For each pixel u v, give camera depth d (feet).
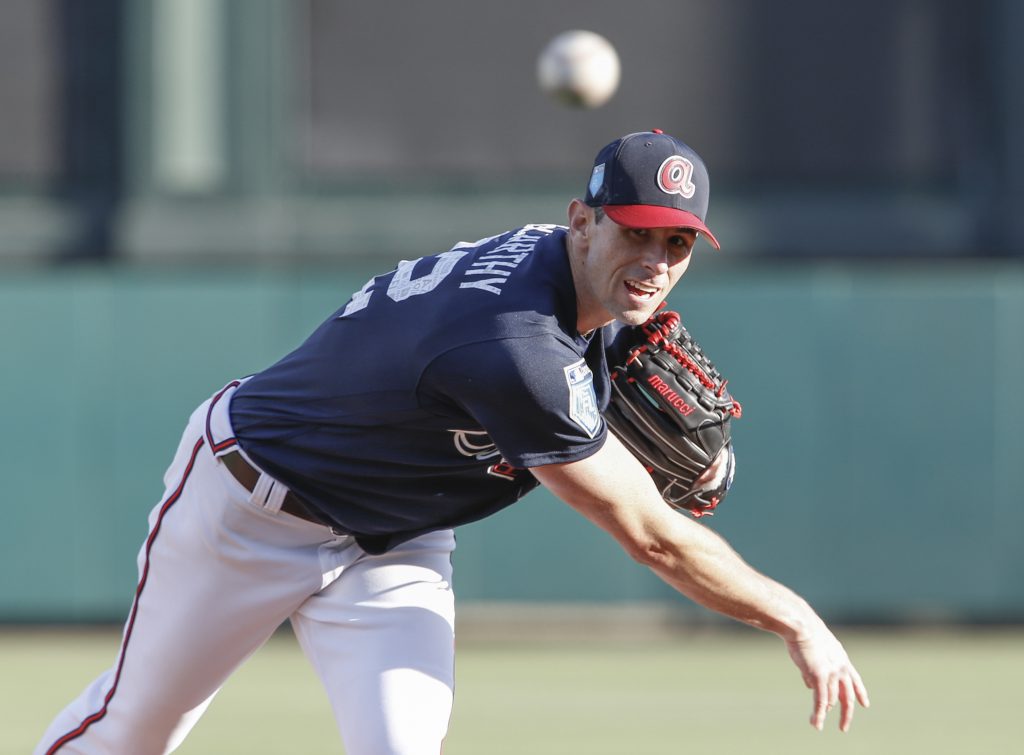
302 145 109.09
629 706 68.95
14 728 63.46
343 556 34.50
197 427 34.73
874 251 107.96
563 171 109.29
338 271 107.76
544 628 91.81
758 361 91.40
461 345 30.50
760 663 82.74
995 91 108.06
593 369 33.55
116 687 35.17
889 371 91.35
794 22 108.88
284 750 57.98
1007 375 90.99
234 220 107.65
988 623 91.71
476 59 109.29
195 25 107.76
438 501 33.99
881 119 108.88
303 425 33.32
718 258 108.06
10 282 91.86
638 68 108.88
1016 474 91.04
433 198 109.09
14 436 91.61
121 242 107.24
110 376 91.86
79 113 108.68
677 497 37.11
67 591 91.71
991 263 107.96
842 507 91.25
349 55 109.19
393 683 32.81
